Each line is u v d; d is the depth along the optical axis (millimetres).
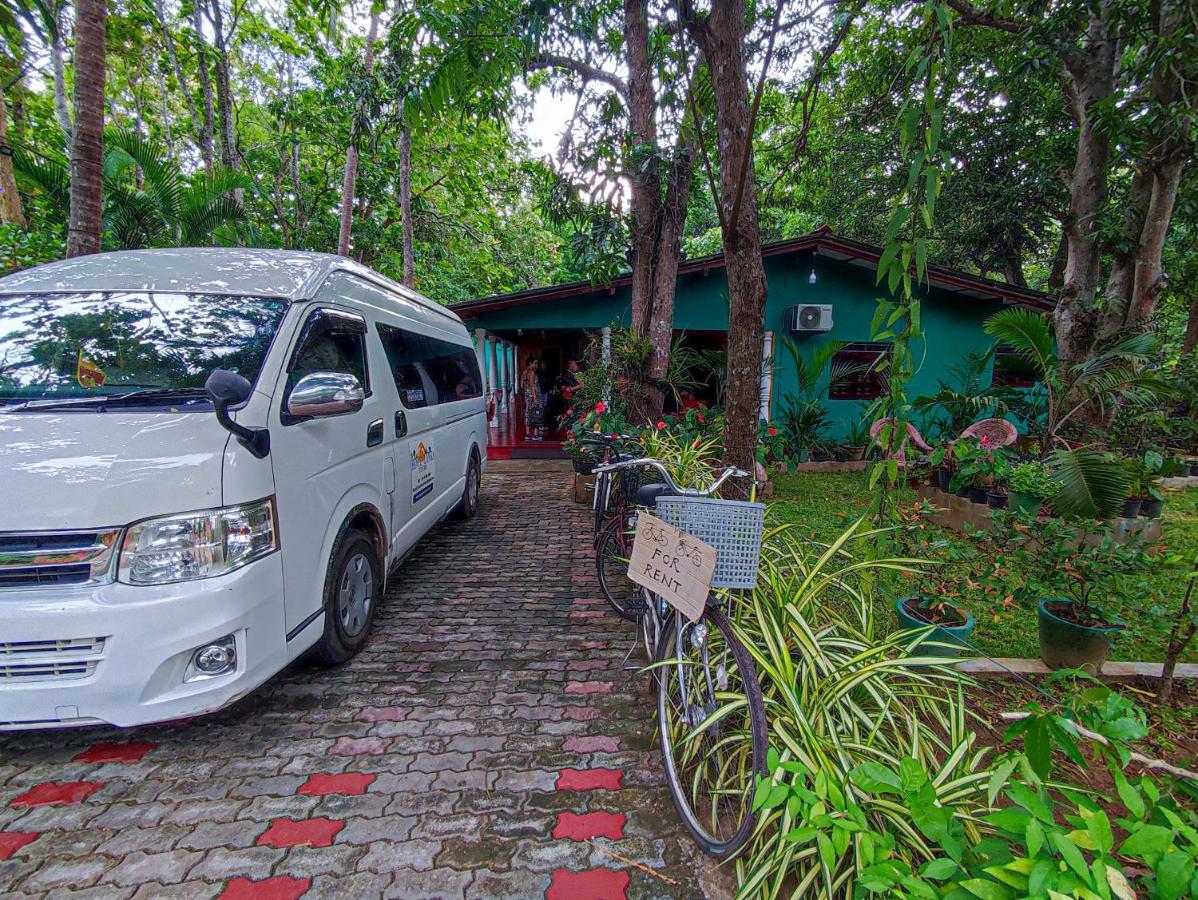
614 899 1782
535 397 11992
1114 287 8086
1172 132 6328
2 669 2051
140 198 7738
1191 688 2902
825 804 1438
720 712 1883
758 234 3258
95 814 2096
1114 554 2961
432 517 4680
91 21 4930
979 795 1833
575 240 6488
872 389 9992
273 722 2656
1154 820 1253
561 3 5219
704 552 1983
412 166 15422
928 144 1954
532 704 2824
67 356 2594
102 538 2072
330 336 3199
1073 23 6621
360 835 2014
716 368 8742
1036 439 7297
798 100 5820
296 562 2613
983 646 3355
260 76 16109
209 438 2289
